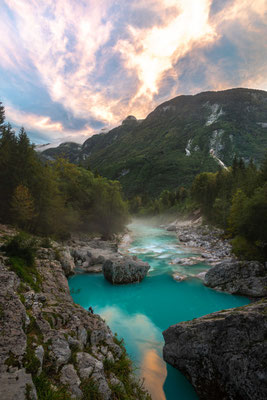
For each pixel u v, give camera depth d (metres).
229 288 22.14
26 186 32.12
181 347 11.71
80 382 7.46
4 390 5.52
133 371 11.53
